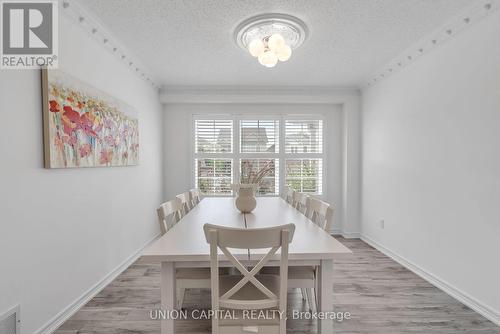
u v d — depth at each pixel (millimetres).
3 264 1419
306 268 1705
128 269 2805
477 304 1976
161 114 4152
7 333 1441
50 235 1746
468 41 2053
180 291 1974
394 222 3094
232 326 1258
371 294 2258
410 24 2230
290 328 1819
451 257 2227
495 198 1830
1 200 1406
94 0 1901
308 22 2205
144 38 2484
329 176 4324
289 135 4320
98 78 2336
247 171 4168
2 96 1420
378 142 3475
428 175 2516
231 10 2039
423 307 2055
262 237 1159
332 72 3414
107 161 2418
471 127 2025
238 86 3992
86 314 1965
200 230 1707
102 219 2385
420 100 2633
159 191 4051
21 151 1525
